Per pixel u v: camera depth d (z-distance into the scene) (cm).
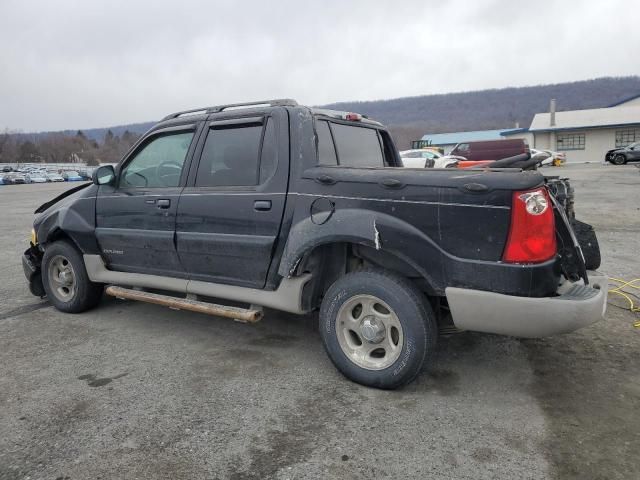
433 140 6006
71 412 313
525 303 285
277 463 260
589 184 1820
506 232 287
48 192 3098
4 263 792
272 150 372
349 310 343
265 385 345
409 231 311
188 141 425
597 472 246
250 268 380
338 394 330
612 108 4594
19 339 444
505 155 2292
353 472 251
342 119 421
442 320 354
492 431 284
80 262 495
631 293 532
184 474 253
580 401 314
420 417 300
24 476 253
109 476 252
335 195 337
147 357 398
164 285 435
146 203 435
